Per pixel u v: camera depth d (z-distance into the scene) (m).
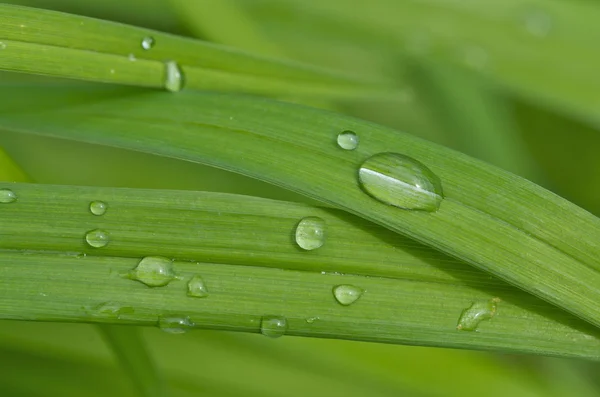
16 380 0.22
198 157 0.20
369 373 0.23
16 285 0.20
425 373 0.23
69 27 0.20
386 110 0.27
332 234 0.20
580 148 0.26
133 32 0.21
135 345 0.21
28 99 0.21
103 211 0.20
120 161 0.25
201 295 0.20
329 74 0.22
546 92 0.24
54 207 0.20
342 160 0.20
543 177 0.26
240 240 0.20
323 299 0.20
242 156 0.20
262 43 0.24
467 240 0.20
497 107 0.26
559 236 0.20
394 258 0.20
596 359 0.20
